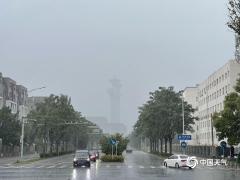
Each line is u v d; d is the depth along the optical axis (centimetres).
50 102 9356
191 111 7800
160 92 7994
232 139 4659
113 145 6694
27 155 10438
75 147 13550
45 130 8700
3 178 2880
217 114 4834
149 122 8038
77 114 12006
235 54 1766
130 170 4009
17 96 12400
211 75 10831
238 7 1512
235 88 4719
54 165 5172
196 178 2916
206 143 11188
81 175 3244
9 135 8775
